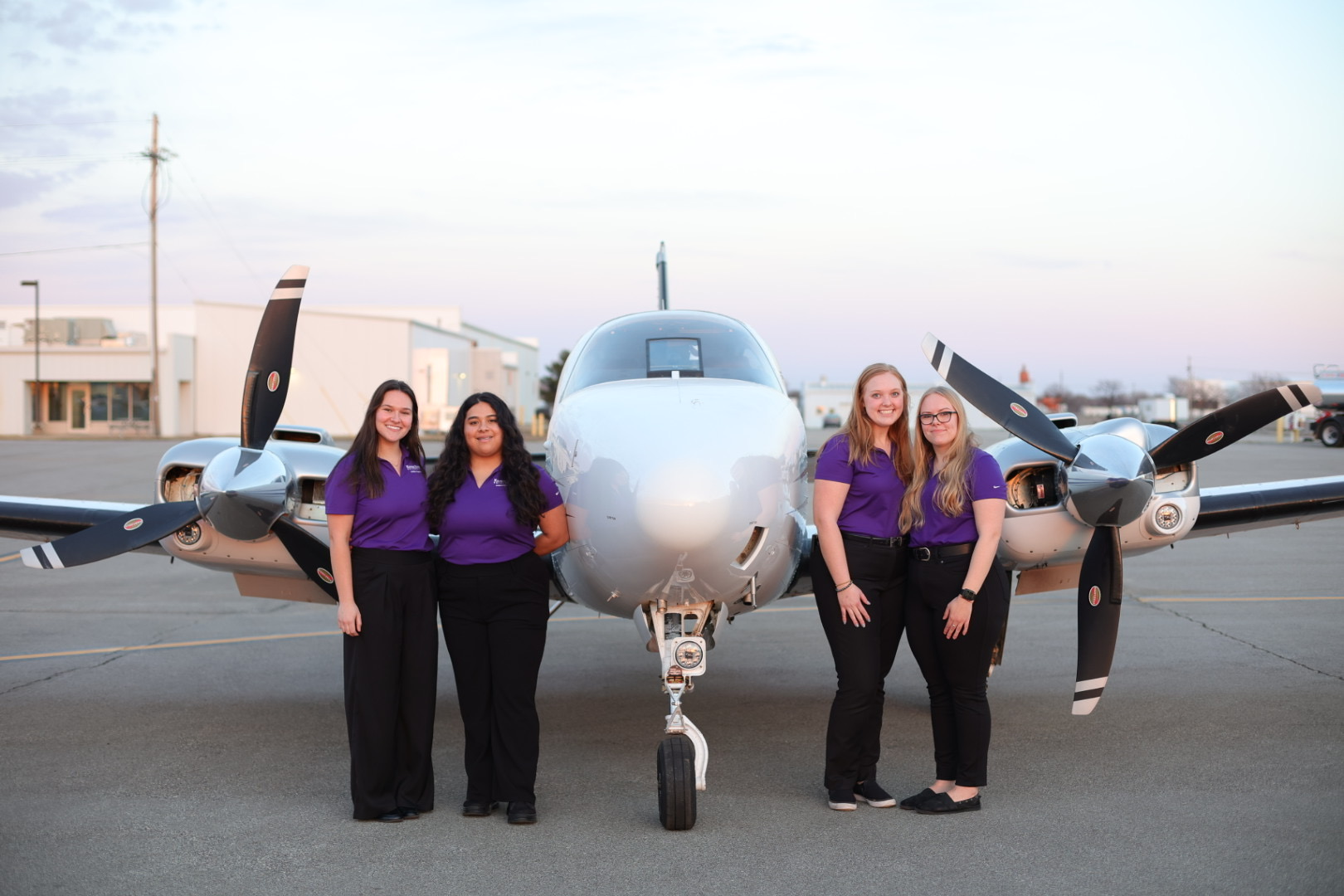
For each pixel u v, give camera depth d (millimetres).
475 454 4191
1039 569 5680
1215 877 3463
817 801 4312
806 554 4945
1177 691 6125
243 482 4652
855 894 3373
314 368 46094
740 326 5543
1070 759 4844
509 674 4121
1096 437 4773
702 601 4289
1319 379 33625
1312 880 3434
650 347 5211
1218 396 89250
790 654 7406
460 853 3762
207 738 5309
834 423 59531
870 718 4227
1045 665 6934
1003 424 4852
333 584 4930
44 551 4801
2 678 6664
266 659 7250
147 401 43500
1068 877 3482
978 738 4102
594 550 4121
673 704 4156
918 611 4172
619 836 3926
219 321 45594
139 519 4840
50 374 42844
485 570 4133
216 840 3891
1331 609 8828
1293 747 4984
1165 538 5078
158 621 8703
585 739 5309
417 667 4156
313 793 4465
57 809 4246
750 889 3416
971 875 3508
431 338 51000
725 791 4457
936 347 4980
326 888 3451
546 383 86438
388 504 4090
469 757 4211
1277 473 22391
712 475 3869
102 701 6074
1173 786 4441
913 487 4070
